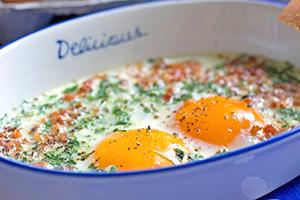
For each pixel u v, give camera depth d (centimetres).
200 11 37
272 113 32
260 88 34
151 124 31
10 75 32
